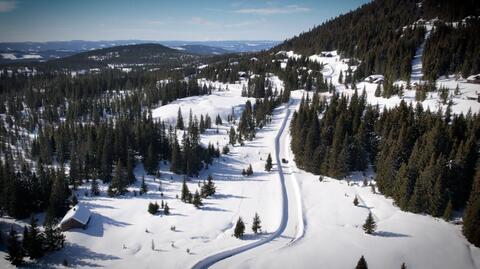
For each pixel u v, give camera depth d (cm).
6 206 7025
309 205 6956
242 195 7975
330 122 10100
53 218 6725
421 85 13562
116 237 6081
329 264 4725
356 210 6512
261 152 11544
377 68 18200
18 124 17125
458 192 6341
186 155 9800
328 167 8581
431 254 4972
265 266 4697
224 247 5462
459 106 11294
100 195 8269
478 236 5156
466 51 15075
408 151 7762
